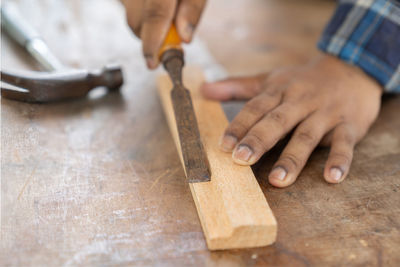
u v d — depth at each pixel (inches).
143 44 29.4
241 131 25.7
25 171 23.8
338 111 28.9
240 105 33.9
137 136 28.7
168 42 29.9
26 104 26.4
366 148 27.9
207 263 18.7
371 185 24.0
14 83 25.5
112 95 34.3
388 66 31.5
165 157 26.5
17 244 19.1
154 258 18.8
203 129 28.1
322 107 28.8
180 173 25.0
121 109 32.1
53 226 20.3
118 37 45.0
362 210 22.1
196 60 42.8
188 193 23.2
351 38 32.6
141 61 40.2
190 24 30.1
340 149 25.8
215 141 26.6
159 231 20.4
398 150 27.6
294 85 30.4
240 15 57.5
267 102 28.4
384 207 22.3
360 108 29.8
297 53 46.3
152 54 29.5
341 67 32.5
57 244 19.3
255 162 24.4
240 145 24.0
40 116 28.7
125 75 37.7
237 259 19.0
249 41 49.6
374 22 31.9
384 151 27.5
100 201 22.2
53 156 25.7
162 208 22.0
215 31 52.3
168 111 30.0
